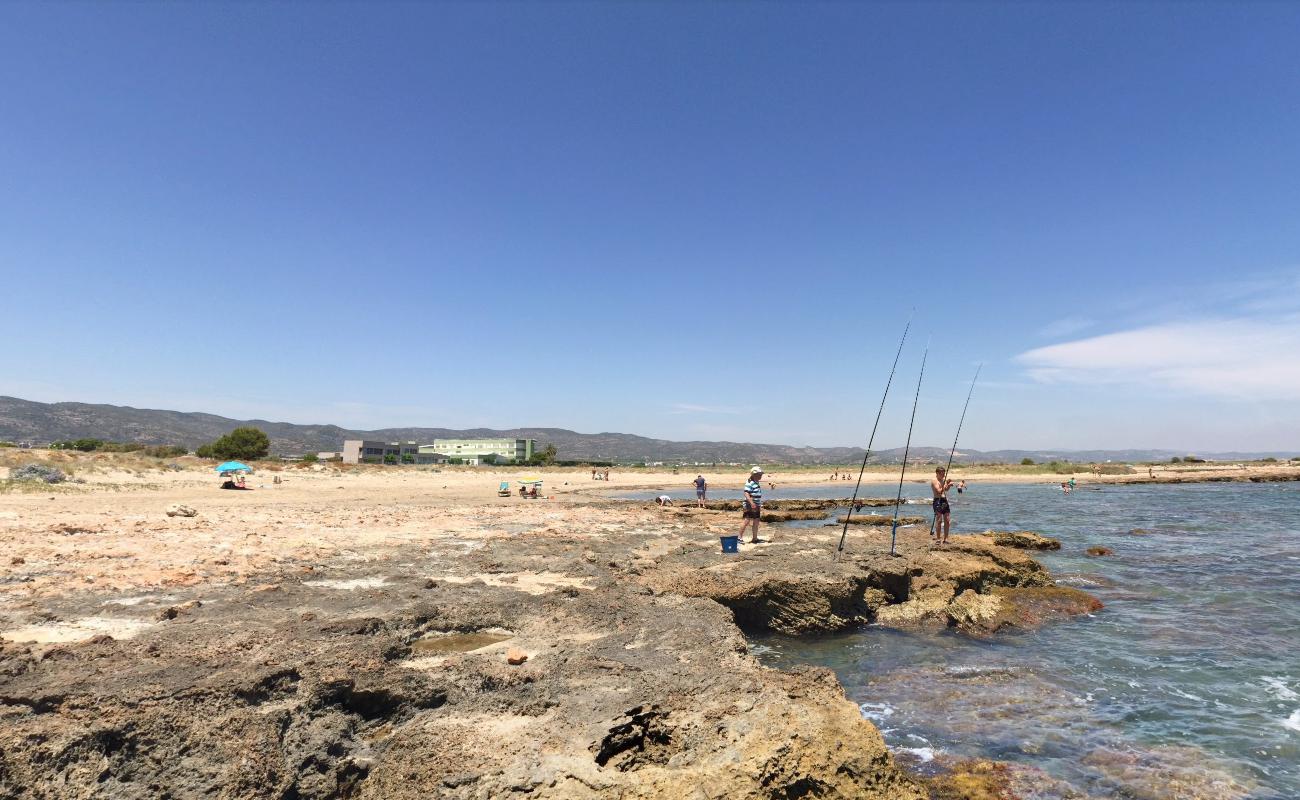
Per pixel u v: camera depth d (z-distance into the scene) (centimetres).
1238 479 7912
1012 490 6388
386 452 12094
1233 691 944
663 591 1217
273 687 566
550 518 2328
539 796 491
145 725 489
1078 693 937
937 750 756
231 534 1535
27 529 1473
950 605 1346
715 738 575
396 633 788
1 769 431
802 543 1703
